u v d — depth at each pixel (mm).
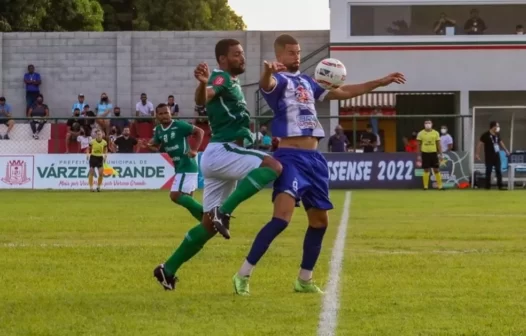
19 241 20812
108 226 24938
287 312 11438
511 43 58938
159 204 35781
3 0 74125
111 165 49875
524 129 55000
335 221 26469
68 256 17641
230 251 18344
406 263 16344
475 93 60531
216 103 13477
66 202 37406
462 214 29625
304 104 12891
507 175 50781
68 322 10812
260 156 13289
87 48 65062
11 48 64938
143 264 16406
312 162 12859
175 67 64812
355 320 10906
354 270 15422
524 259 16969
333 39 59281
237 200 12438
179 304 12031
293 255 17672
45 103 65000
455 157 50875
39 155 50344
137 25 83750
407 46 59000
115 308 11742
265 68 12555
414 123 59750
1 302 12242
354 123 51531
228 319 10977
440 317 11086
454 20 59281
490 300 12297
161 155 49938
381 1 59031
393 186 50625
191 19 86375
